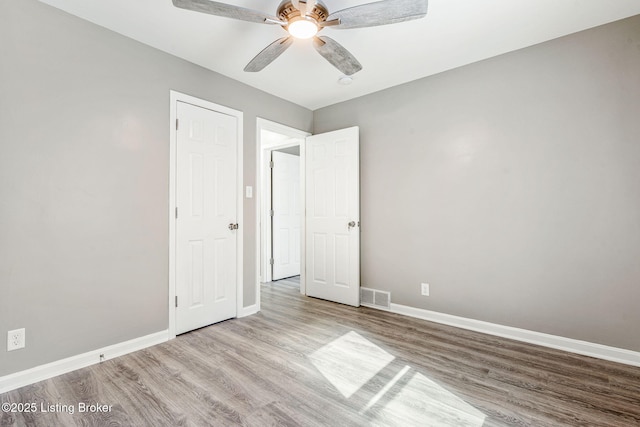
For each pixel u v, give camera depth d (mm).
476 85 2738
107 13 2033
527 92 2500
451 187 2877
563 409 1637
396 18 1644
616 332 2168
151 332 2420
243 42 2404
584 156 2277
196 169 2736
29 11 1867
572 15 2094
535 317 2467
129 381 1893
